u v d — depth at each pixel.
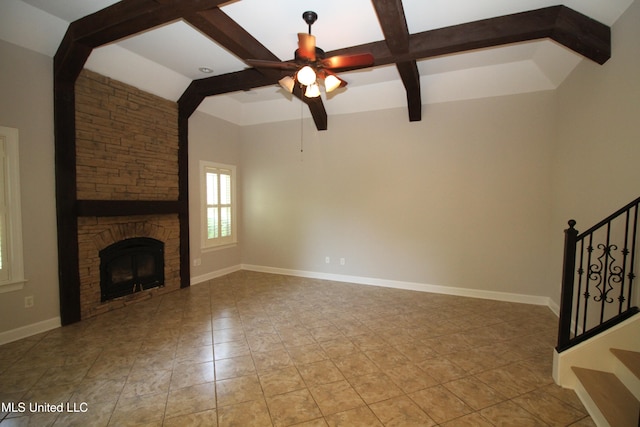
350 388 2.18
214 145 5.14
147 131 4.00
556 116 3.68
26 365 2.44
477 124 4.10
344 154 4.92
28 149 2.90
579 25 2.50
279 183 5.44
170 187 4.36
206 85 4.22
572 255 2.15
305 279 5.14
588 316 2.86
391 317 3.50
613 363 2.06
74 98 3.20
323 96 4.71
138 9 2.43
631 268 2.05
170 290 4.41
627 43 2.25
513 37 2.70
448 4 2.53
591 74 2.80
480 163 4.12
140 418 1.87
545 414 1.91
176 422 1.84
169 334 3.04
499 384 2.22
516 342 2.88
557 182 3.63
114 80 3.58
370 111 4.70
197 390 2.15
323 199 5.12
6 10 2.57
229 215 5.54
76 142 3.24
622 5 2.23
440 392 2.13
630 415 1.67
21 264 2.87
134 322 3.32
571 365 2.15
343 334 3.05
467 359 2.57
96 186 3.44
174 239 4.48
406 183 4.54
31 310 2.96
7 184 2.79
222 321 3.37
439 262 4.40
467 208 4.21
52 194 3.09
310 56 2.42
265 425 1.82
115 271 3.74
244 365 2.47
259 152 5.57
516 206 3.97
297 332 3.10
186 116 4.52
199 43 3.28
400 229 4.61
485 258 4.15
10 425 1.80
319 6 2.59
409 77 3.61
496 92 3.96
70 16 2.74
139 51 3.45
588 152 2.86
